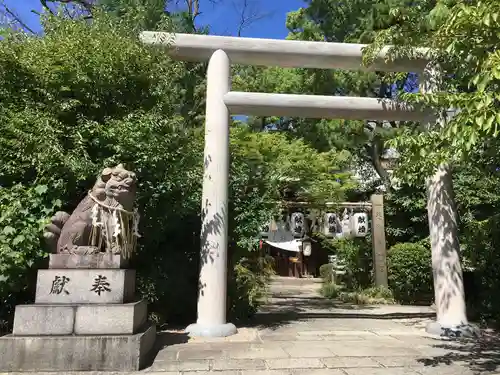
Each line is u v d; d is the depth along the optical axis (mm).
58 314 4359
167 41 6867
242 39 7211
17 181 5762
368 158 15656
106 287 4590
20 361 4145
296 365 4605
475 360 4895
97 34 5906
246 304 7684
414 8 7875
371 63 7297
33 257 5105
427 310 9781
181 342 5754
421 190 12453
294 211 11047
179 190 6500
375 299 11273
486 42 4469
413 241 12852
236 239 7387
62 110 5664
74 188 5812
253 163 8453
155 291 6531
